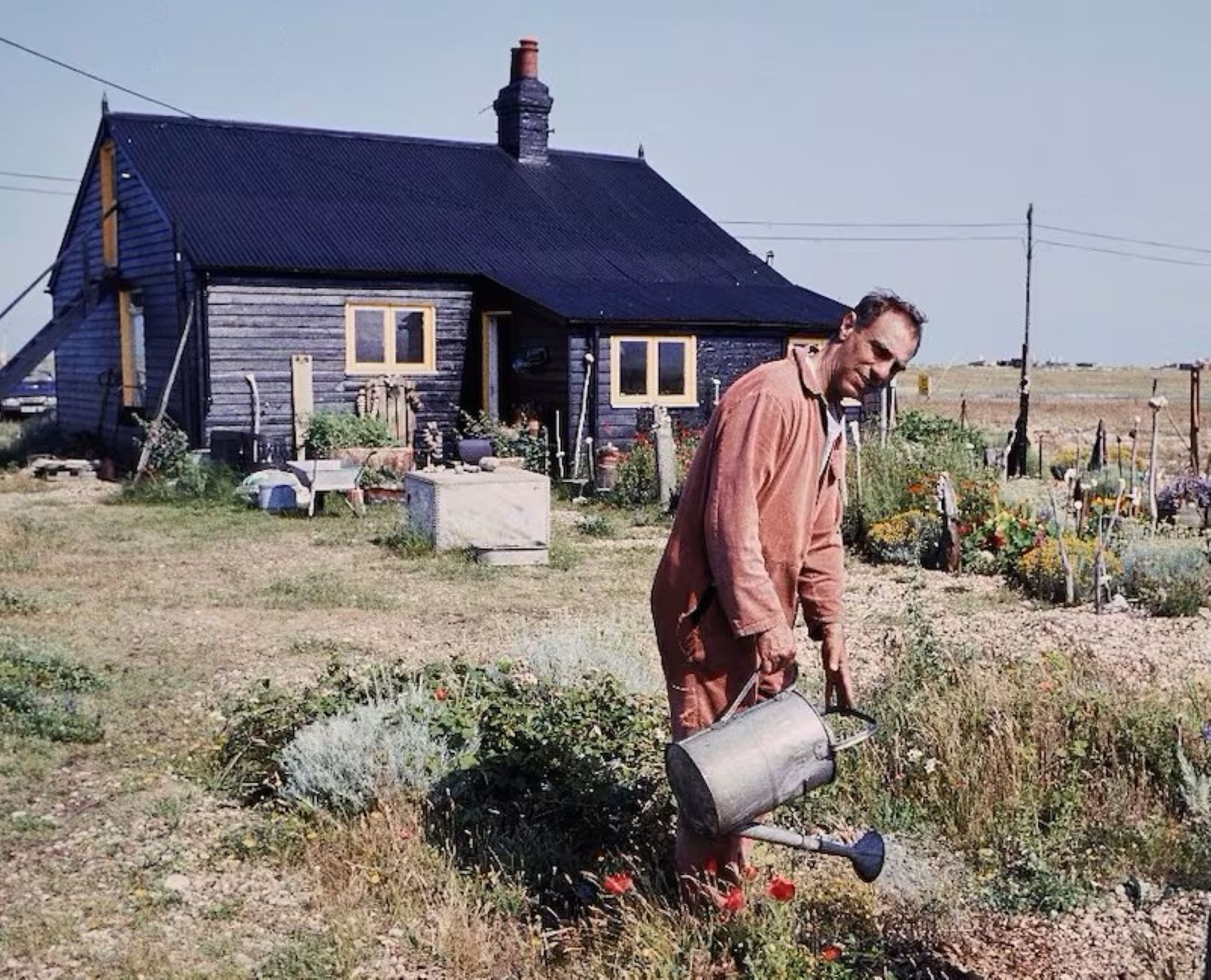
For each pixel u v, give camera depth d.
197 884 5.04
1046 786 5.62
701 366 22.03
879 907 4.70
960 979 4.25
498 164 27.30
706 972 4.01
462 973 4.36
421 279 21.80
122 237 24.00
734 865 4.39
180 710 7.42
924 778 5.73
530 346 21.89
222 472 18.94
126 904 4.84
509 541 13.70
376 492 18.09
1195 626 10.16
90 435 25.09
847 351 4.20
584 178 27.88
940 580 12.65
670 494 17.44
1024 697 6.30
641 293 22.55
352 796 5.56
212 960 4.42
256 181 23.22
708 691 4.33
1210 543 13.66
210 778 6.19
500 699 6.30
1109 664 8.10
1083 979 4.25
